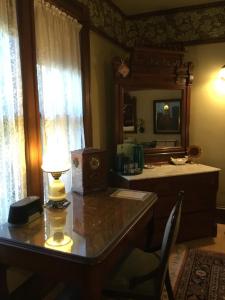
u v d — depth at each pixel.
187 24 3.17
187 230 2.76
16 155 1.71
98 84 2.80
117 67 2.83
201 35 3.14
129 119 2.96
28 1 1.76
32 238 1.32
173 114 3.10
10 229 1.43
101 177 2.09
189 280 2.14
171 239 1.35
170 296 1.75
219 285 2.08
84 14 2.41
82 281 1.15
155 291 1.39
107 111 3.03
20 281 1.81
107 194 2.01
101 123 2.90
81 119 2.46
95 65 2.73
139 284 1.43
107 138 3.05
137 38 3.39
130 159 2.69
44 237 1.33
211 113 3.21
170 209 2.64
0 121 1.59
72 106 2.29
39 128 1.89
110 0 2.91
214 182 2.80
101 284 1.18
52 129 2.04
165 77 3.02
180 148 3.18
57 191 1.75
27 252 1.26
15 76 1.69
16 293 1.78
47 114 1.99
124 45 3.35
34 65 1.82
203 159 3.31
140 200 1.87
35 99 1.84
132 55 2.87
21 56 1.73
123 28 3.33
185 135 3.17
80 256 1.15
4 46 1.62
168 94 3.06
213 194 2.81
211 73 3.16
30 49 1.79
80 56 2.43
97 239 1.30
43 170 1.78
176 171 2.75
